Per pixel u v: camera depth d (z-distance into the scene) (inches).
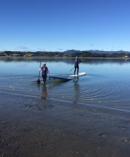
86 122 472.7
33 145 366.9
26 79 1146.0
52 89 858.8
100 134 412.8
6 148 355.6
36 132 418.9
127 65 2743.6
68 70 1781.5
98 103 634.2
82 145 369.4
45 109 565.3
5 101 644.7
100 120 486.3
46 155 337.4
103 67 2317.9
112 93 789.9
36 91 810.2
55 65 2469.2
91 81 1127.6
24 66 2218.3
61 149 355.3
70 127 444.5
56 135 406.3
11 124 457.7
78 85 976.3
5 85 942.4
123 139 393.1
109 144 374.3
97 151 351.3
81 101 655.8
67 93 778.2
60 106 594.9
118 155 340.5
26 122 470.3
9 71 1615.4
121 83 1061.1
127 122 475.8
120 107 593.3
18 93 766.5
